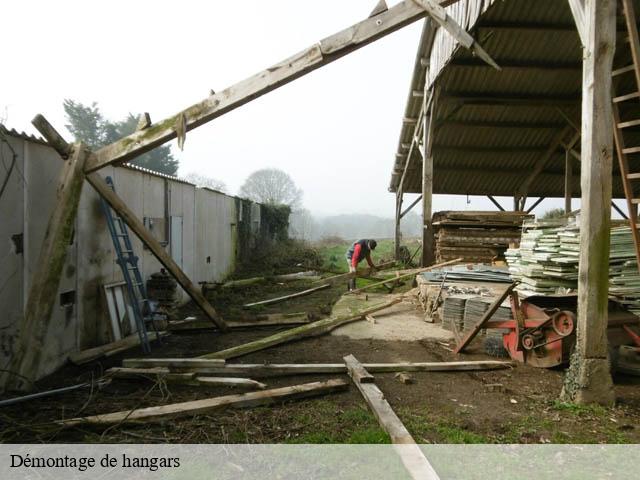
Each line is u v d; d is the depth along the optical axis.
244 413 3.54
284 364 4.99
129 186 6.80
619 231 6.02
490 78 11.13
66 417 3.49
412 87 12.49
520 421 3.46
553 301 5.06
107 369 4.87
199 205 10.38
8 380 4.04
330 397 3.97
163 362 4.74
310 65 4.72
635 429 3.31
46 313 4.29
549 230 6.51
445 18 4.64
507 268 9.63
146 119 4.91
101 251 6.00
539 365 4.91
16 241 4.34
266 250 17.81
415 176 17.45
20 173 4.40
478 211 11.88
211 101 4.82
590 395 3.75
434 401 3.90
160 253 5.97
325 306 8.80
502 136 14.02
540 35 9.62
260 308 8.91
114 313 6.16
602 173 3.74
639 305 5.64
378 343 6.11
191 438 3.10
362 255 10.58
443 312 7.02
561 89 11.58
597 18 3.73
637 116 12.37
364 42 4.73
